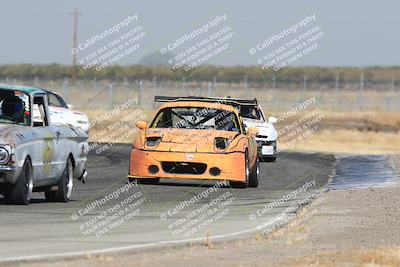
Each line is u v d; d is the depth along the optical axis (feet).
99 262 100.99
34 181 156.66
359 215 152.76
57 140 164.35
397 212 156.97
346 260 106.42
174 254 108.68
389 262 106.32
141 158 198.49
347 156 334.85
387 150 401.08
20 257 101.96
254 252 111.75
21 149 150.00
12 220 135.74
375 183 224.94
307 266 101.86
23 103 159.22
